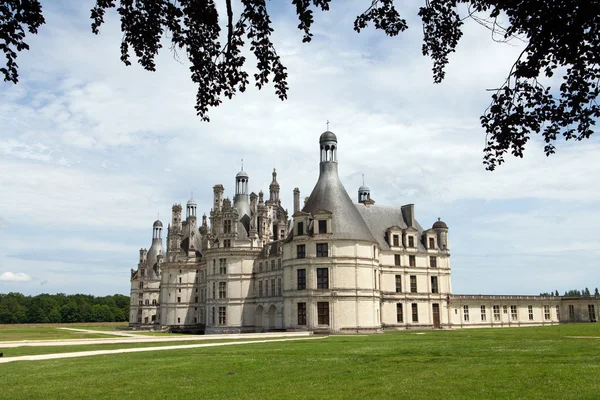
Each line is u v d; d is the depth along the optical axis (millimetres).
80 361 36688
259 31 18062
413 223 103562
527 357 30688
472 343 42719
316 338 61906
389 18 18797
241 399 21172
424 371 26531
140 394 22969
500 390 21016
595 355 30234
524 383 22125
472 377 24094
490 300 109875
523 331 65438
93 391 23969
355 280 83250
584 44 16078
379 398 20438
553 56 16422
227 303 107562
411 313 97688
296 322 84125
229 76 18875
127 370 30578
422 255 101625
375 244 89250
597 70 16750
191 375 27953
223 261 110062
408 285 98312
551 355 31203
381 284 94938
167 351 43719
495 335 55406
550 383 21812
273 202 129000
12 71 16250
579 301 119688
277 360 33688
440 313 101688
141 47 18984
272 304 100875
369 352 37188
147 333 105250
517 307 113875
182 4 18547
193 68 19312
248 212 118625
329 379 25250
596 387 20594
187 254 136500
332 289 82438
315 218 85188
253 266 109625
